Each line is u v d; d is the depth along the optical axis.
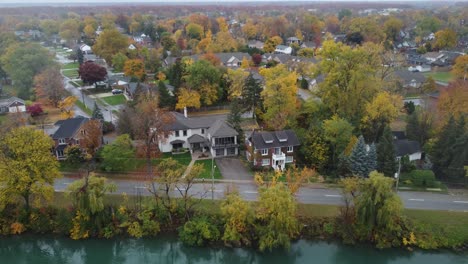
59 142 73.50
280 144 70.38
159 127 74.69
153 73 140.50
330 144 68.56
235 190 56.88
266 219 53.38
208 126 79.50
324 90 77.94
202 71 97.81
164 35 194.38
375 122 74.19
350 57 74.38
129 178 67.06
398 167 65.44
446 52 161.50
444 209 57.88
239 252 53.78
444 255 52.16
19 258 56.66
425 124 75.44
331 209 57.81
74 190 54.66
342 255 53.53
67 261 56.12
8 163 54.44
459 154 64.62
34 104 100.31
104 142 80.31
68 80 135.88
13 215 57.75
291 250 53.94
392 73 98.81
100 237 55.78
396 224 54.09
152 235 55.72
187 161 73.50
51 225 56.62
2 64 127.69
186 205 57.88
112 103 109.50
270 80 80.62
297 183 56.56
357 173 63.56
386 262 52.97
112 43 151.25
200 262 54.72
